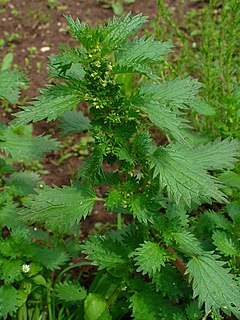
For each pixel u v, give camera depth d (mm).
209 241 370
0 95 349
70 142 531
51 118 283
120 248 344
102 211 478
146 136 312
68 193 320
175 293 328
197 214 449
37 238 407
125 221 471
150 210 311
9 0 661
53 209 314
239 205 381
